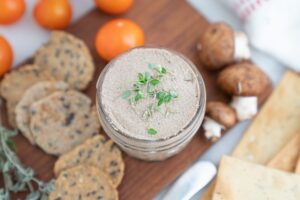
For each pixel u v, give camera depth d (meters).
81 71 0.36
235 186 0.33
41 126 0.35
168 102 0.29
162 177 0.34
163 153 0.32
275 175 0.33
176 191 0.34
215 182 0.34
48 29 0.38
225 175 0.33
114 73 0.30
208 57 0.35
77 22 0.38
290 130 0.35
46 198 0.33
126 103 0.30
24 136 0.35
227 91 0.35
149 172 0.34
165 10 0.38
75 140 0.35
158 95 0.29
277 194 0.33
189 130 0.29
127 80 0.30
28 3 0.39
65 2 0.36
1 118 0.36
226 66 0.36
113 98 0.30
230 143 0.36
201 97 0.30
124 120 0.29
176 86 0.30
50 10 0.36
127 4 0.37
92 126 0.35
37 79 0.36
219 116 0.34
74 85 0.36
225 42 0.35
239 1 0.37
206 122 0.34
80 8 0.39
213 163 0.35
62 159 0.34
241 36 0.35
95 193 0.33
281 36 0.36
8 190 0.33
